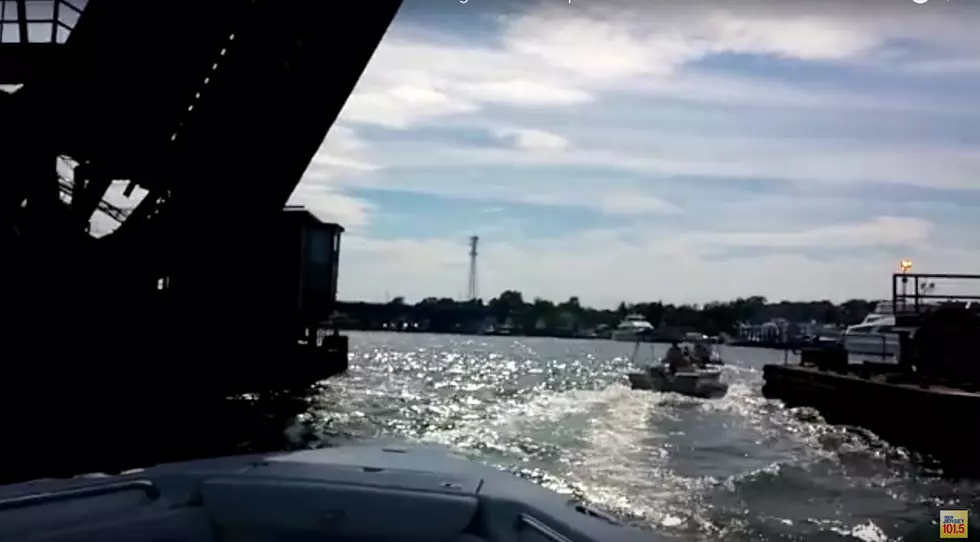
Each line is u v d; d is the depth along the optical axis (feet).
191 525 9.26
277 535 9.27
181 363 53.01
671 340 111.45
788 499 32.12
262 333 71.87
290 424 55.83
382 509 9.23
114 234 48.32
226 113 44.78
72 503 9.13
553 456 42.63
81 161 46.68
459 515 9.04
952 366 58.44
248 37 42.50
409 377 116.06
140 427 48.06
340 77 45.32
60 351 44.16
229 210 48.96
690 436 52.54
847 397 61.36
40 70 41.63
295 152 48.01
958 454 43.06
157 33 41.34
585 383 109.50
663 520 28.12
